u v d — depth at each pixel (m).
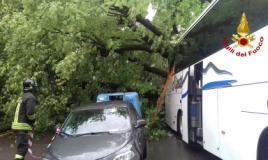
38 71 15.65
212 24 9.36
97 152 7.95
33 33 14.08
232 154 7.78
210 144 9.38
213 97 9.12
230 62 7.89
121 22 15.88
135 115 9.83
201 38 10.59
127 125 9.12
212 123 9.22
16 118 10.24
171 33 16.48
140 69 18.67
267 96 6.14
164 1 15.02
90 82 18.30
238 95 7.42
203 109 10.04
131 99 15.16
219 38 8.69
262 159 6.48
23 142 10.20
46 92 16.31
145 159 10.34
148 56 18.73
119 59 18.11
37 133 17.42
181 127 14.13
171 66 16.75
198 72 11.37
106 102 10.59
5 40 16.16
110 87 18.94
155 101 19.62
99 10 14.20
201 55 10.50
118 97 15.29
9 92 16.97
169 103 17.03
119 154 7.89
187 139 12.53
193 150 12.70
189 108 12.33
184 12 15.05
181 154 12.06
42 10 13.81
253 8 6.79
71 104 18.02
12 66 15.52
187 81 12.54
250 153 6.84
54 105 16.77
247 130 6.97
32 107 10.18
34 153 13.47
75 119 9.62
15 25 14.38
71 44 14.54
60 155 8.07
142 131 9.55
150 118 16.97
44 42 15.26
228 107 8.01
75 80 17.59
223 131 8.33
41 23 14.06
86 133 8.98
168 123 17.39
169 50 16.38
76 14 13.71
